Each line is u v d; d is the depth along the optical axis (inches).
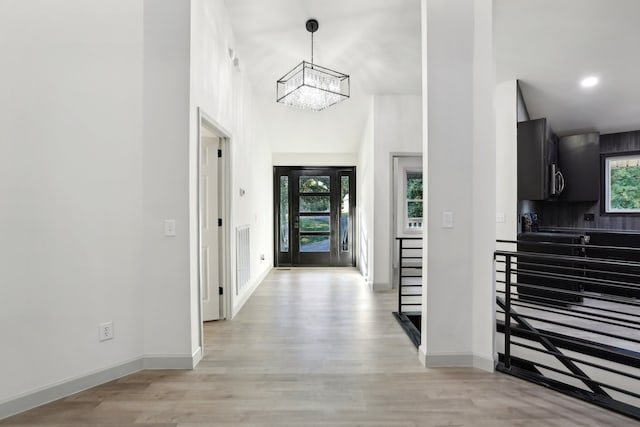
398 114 190.5
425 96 100.6
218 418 72.7
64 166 82.1
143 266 95.7
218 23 123.1
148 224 95.8
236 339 117.7
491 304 95.0
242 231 161.9
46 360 79.3
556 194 171.9
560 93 157.8
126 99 92.4
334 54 158.9
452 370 95.7
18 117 75.5
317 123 222.8
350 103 201.8
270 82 181.3
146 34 95.3
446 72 98.8
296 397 81.0
